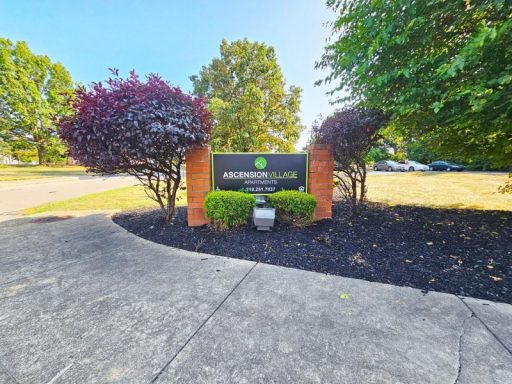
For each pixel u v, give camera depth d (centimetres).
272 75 1077
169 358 140
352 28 312
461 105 269
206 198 370
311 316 177
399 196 665
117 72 324
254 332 161
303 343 150
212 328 165
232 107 901
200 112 370
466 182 1022
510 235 311
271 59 1102
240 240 329
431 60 256
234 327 166
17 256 295
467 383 121
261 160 394
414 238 316
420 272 238
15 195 828
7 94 2083
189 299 201
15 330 165
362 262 263
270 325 167
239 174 394
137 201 680
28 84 2212
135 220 451
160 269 258
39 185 1173
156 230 385
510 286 209
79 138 298
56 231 394
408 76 247
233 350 145
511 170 464
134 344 151
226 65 1188
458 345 147
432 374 127
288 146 1138
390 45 261
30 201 697
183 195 759
